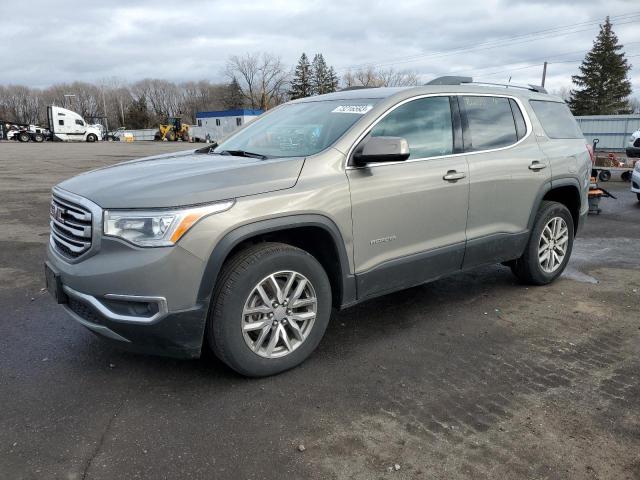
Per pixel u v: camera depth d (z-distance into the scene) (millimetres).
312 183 3418
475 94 4586
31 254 6559
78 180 3537
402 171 3871
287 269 3346
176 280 2955
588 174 5539
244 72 93625
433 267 4172
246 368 3289
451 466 2588
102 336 3191
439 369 3572
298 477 2512
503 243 4699
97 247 3043
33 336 4047
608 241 7637
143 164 3791
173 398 3180
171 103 127562
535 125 5039
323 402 3150
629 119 24734
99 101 128875
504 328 4273
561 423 2943
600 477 2520
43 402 3127
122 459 2623
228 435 2824
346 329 4242
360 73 90250
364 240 3693
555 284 5426
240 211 3102
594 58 64812
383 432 2857
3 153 31812
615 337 4113
